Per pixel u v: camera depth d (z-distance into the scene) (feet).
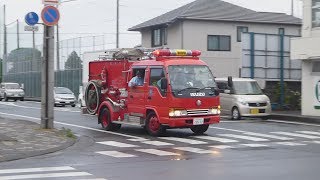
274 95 108.99
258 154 46.47
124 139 59.52
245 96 91.15
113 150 50.08
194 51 64.85
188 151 48.85
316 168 38.40
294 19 166.61
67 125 77.77
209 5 160.35
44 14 62.75
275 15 167.32
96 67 74.74
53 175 36.06
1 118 85.30
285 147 51.75
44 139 56.13
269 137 61.21
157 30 165.27
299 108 109.40
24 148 49.60
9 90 180.04
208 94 62.13
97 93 72.43
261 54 109.91
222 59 151.12
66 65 182.80
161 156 45.65
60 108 132.36
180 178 34.55
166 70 60.80
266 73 110.42
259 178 34.35
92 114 74.18
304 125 78.95
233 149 50.21
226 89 93.97
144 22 174.91
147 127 63.67
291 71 111.96
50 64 64.95
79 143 55.72
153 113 62.69
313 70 92.94
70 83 178.81
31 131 62.85
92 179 34.35
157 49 66.39
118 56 69.87
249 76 108.68
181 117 60.23
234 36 157.38
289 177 34.68
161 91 61.05
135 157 45.14
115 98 69.56
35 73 209.05
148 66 63.77
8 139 54.70
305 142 56.24
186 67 62.13
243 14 160.25
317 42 89.25
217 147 51.80
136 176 35.45
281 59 111.14
